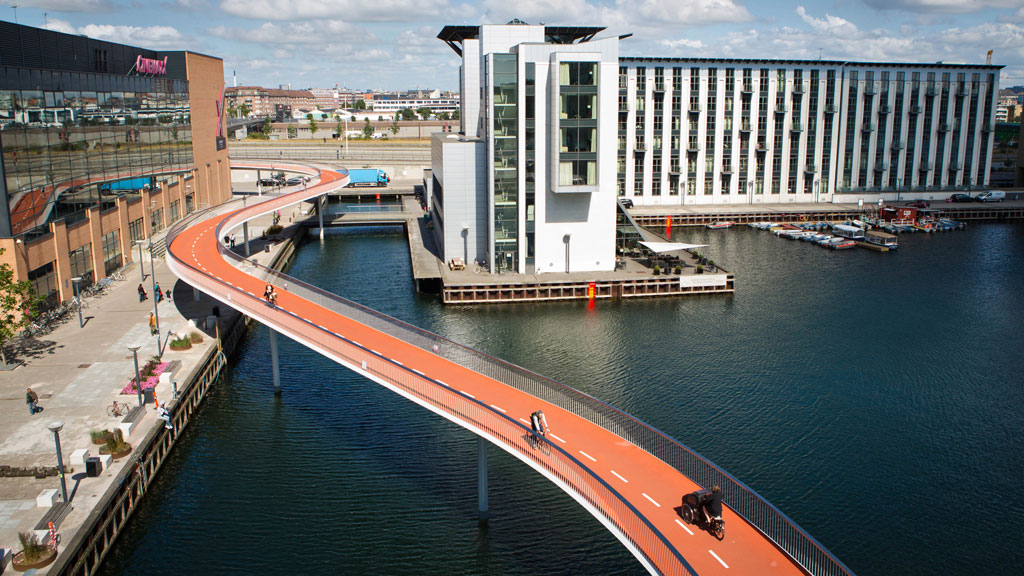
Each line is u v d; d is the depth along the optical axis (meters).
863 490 42.12
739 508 32.25
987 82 137.00
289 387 57.44
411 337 51.62
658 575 28.33
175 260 62.06
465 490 42.78
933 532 38.50
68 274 70.88
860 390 55.78
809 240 114.19
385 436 49.19
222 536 38.53
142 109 95.81
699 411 51.75
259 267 67.38
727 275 82.81
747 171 134.62
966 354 63.66
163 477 44.25
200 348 58.34
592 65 76.56
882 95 134.12
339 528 39.12
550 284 79.81
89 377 52.28
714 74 129.25
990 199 138.75
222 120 133.38
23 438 43.12
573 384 56.28
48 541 32.78
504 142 80.50
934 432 49.06
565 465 33.34
